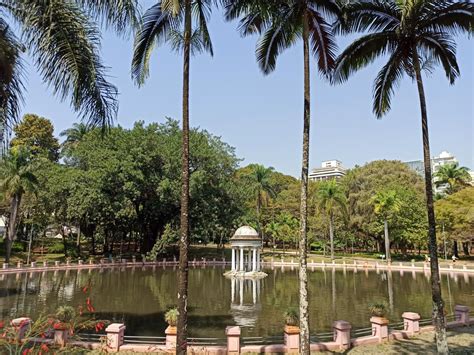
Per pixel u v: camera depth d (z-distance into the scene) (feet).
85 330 38.60
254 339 36.99
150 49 27.63
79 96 22.57
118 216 117.19
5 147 20.57
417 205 147.64
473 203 128.26
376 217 153.17
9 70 19.84
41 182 121.70
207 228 135.85
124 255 147.02
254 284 85.61
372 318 35.37
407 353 30.40
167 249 152.25
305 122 28.55
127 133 127.03
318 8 30.60
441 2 31.45
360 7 33.68
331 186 147.33
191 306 56.59
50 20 19.79
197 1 26.68
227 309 54.03
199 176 127.75
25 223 126.62
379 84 39.37
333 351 31.12
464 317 40.14
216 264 142.82
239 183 160.86
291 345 30.53
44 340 28.99
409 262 135.44
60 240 156.97
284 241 185.16
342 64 37.17
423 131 33.30
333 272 116.78
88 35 21.99
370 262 135.95
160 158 129.18
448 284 84.94
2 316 46.37
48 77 21.08
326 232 173.47
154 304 56.54
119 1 19.66
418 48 36.52
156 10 27.25
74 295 64.44
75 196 113.19
